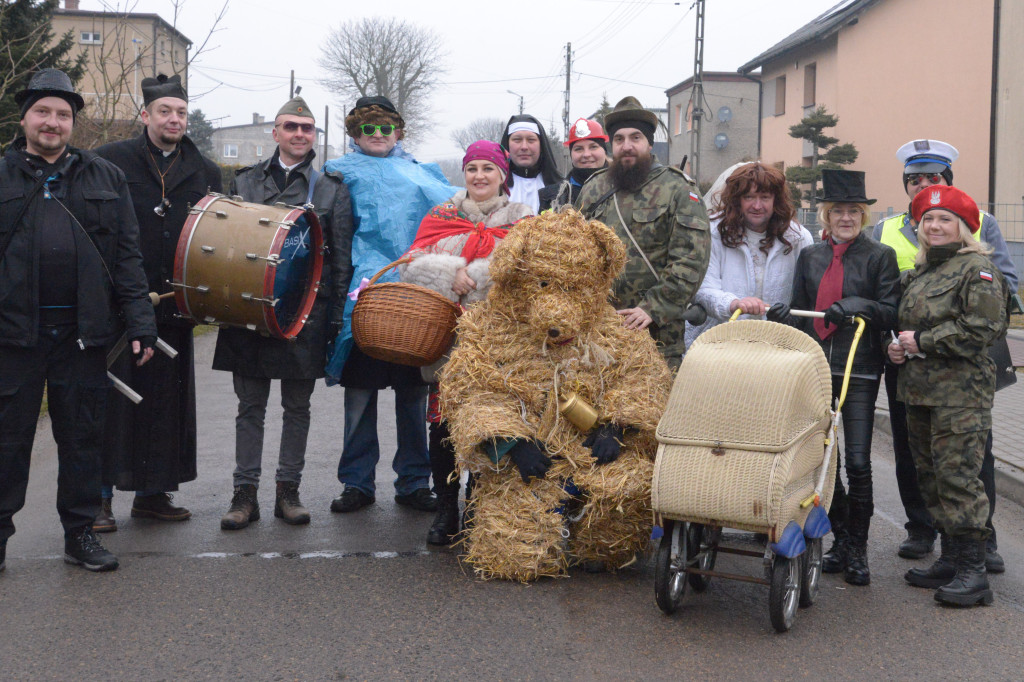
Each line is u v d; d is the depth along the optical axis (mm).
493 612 4613
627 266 5492
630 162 5543
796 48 37250
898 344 5016
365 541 5727
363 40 65125
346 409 6383
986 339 4766
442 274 5434
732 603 4812
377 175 6352
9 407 4953
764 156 41438
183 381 6098
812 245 5590
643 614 4617
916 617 4652
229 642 4250
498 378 4926
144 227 5891
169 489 5992
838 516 5379
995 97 26547
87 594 4801
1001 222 25719
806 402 4465
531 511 4961
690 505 4316
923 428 5113
